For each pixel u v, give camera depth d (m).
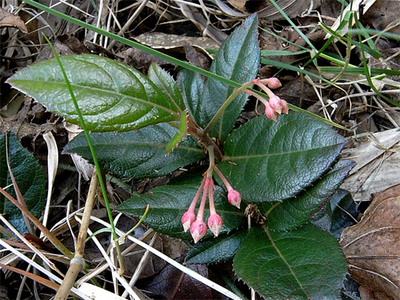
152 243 0.16
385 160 0.18
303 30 0.21
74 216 0.17
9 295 0.17
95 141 0.15
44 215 0.17
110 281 0.16
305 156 0.13
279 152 0.14
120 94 0.12
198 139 0.14
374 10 0.21
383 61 0.20
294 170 0.13
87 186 0.19
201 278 0.14
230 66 0.16
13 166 0.17
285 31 0.21
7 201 0.17
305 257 0.13
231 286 0.16
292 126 0.14
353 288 0.16
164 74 0.13
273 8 0.21
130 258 0.17
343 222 0.17
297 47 0.20
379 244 0.15
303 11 0.21
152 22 0.22
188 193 0.15
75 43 0.21
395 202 0.15
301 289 0.12
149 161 0.15
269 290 0.12
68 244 0.18
